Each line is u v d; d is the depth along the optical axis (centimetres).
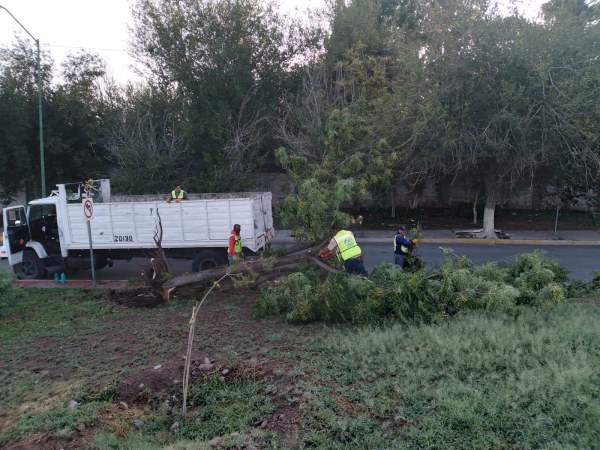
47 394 671
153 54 2373
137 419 592
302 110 2059
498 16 1678
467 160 1750
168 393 649
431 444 461
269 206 1507
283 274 1060
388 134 1752
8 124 2420
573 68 1622
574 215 2456
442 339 679
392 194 2417
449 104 1725
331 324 895
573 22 1634
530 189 2434
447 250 1036
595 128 1619
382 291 856
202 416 587
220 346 794
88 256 1452
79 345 873
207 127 2258
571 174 1939
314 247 1016
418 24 2402
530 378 544
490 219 2009
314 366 665
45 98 2530
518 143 1659
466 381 572
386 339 715
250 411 574
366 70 2167
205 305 1089
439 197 2586
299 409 550
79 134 2631
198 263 1367
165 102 2391
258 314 955
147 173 2175
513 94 1625
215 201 1329
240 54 2331
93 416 582
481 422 484
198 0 2298
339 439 493
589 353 614
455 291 854
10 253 1420
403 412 519
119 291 1242
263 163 2320
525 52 1612
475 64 1680
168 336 884
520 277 898
